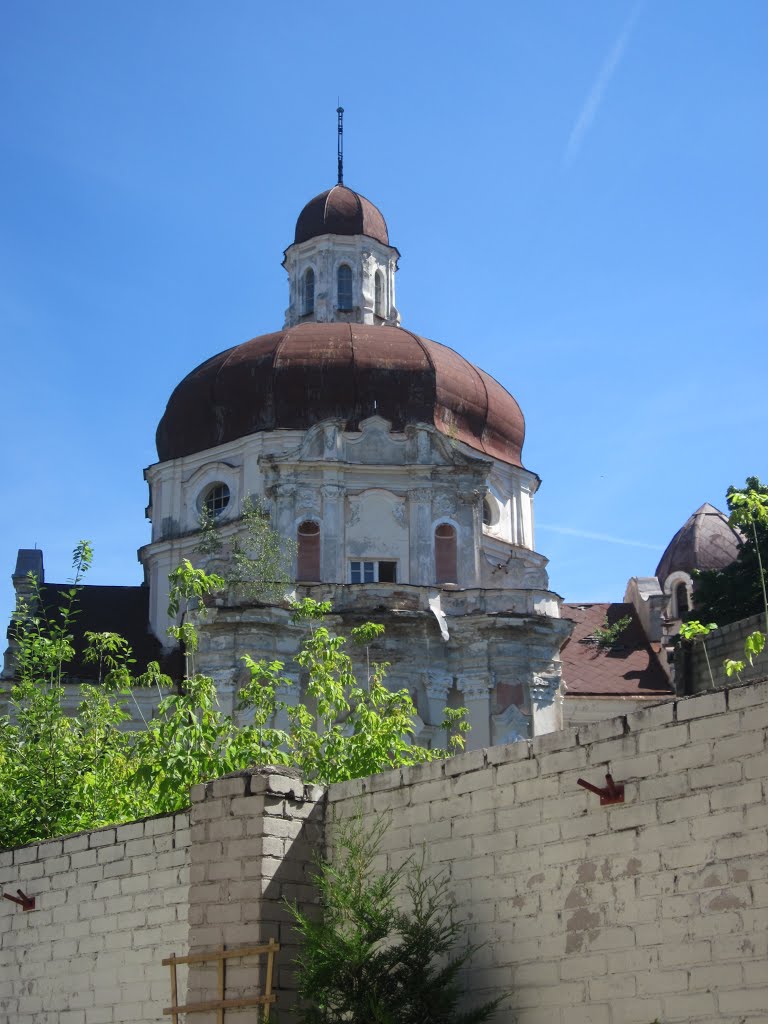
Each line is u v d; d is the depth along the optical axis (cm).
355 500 5334
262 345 5778
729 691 1602
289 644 4859
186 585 3234
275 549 5000
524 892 1742
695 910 1574
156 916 2147
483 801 1817
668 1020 1568
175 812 2175
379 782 1944
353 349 5678
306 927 1830
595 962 1650
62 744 3241
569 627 5175
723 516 7256
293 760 2920
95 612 6000
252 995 1873
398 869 1883
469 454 5534
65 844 2317
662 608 6259
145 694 5569
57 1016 2244
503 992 1730
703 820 1591
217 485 5703
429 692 5000
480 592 5166
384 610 4975
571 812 1717
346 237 6519
